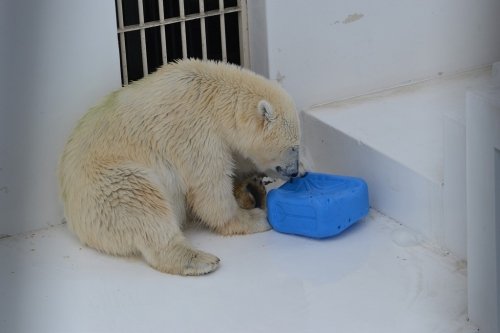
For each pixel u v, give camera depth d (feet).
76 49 19.02
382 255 18.45
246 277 17.84
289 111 18.76
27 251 19.01
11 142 18.94
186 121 18.44
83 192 18.29
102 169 18.16
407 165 18.97
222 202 19.04
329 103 22.57
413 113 21.50
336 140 21.09
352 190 19.03
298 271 18.01
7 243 19.30
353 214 19.04
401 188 19.27
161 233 17.93
